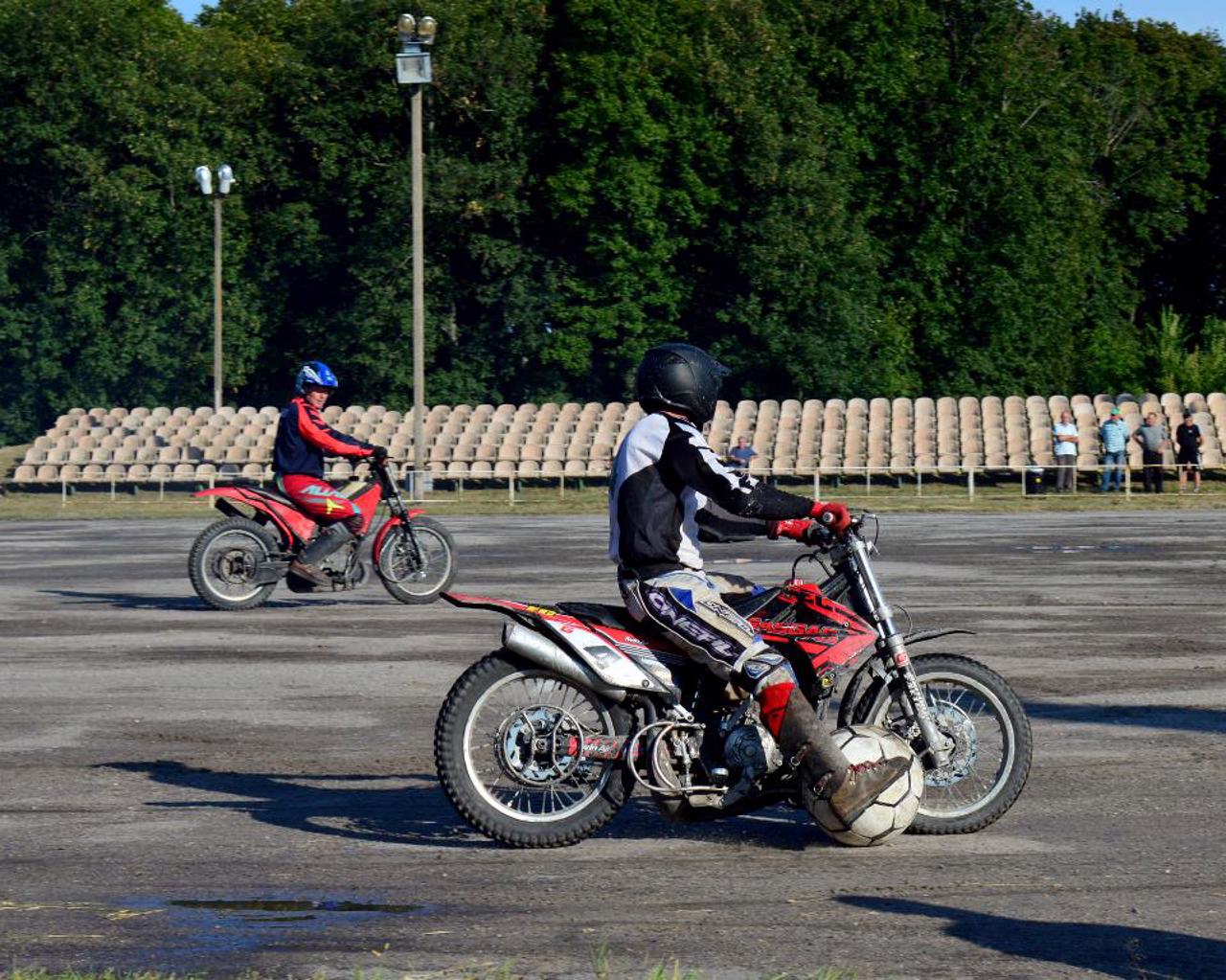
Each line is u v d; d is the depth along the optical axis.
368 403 61.59
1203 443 45.75
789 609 7.69
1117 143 69.75
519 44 59.19
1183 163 69.31
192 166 60.88
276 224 62.53
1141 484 45.50
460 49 59.28
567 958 6.06
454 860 7.57
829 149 59.28
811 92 59.59
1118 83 70.06
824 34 61.44
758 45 58.91
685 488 7.61
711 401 7.76
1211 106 71.06
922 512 36.75
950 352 59.91
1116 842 7.81
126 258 61.78
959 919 6.55
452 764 7.68
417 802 8.80
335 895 6.98
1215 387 53.19
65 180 61.78
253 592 18.23
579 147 59.00
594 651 7.53
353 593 20.00
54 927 6.51
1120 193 69.38
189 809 8.61
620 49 58.59
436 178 59.19
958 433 45.41
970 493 40.25
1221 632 15.58
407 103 60.06
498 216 61.00
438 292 61.31
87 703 11.96
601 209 59.50
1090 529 30.56
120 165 63.03
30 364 62.72
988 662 13.66
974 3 61.06
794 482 46.66
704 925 6.48
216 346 50.88
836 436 45.66
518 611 7.65
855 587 7.81
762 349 58.53
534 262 60.88
